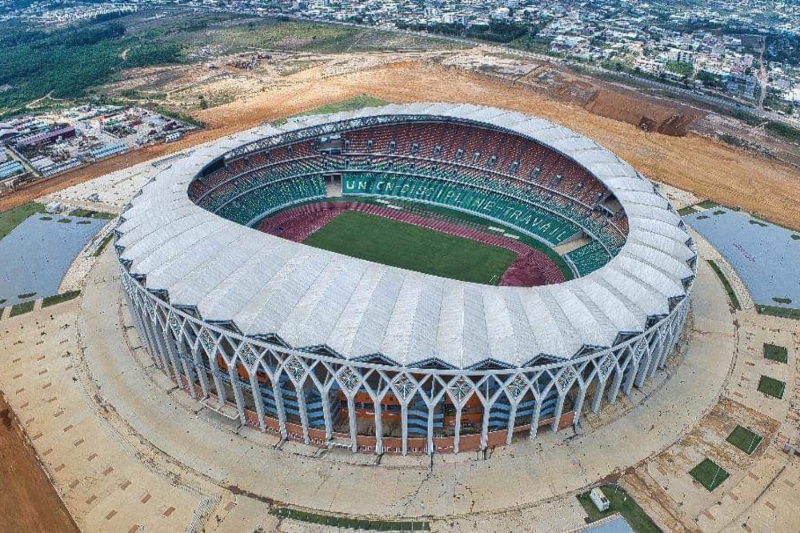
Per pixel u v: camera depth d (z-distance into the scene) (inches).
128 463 3425.2
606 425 3659.0
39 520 3088.1
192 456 3469.5
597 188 5890.8
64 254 5659.5
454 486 3262.8
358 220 6215.6
